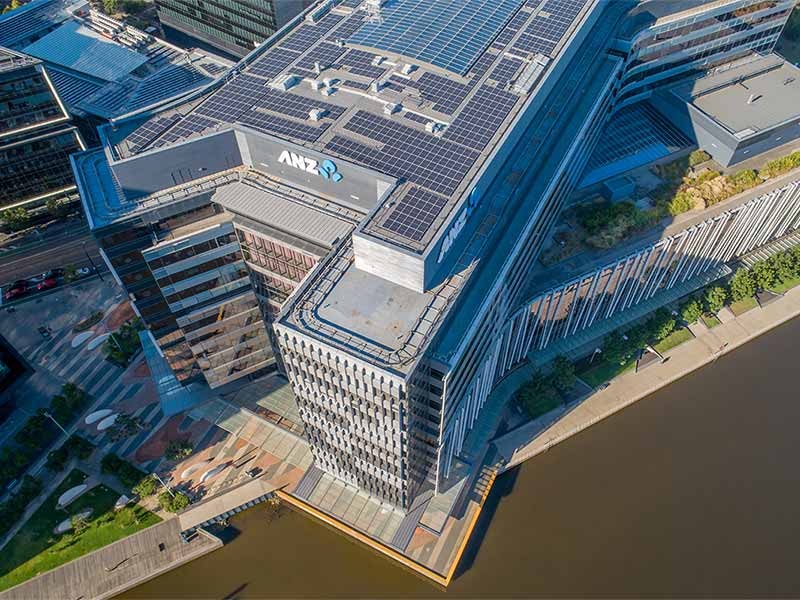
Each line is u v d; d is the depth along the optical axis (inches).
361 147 4015.8
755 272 5807.1
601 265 5236.2
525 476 4820.4
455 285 3543.3
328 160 3863.2
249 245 4114.2
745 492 4704.7
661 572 4308.6
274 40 5093.5
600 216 5521.7
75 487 4643.2
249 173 4274.1
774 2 6633.9
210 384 5007.4
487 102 4407.0
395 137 4106.8
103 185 4072.3
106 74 6815.9
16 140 5866.1
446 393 3457.2
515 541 4458.7
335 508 4554.6
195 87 6801.2
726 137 5989.2
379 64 4702.3
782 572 4298.7
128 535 4495.6
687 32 6343.5
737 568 4318.4
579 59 5605.3
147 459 4874.5
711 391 5344.5
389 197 3695.9
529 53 4877.0
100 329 5787.4
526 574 4311.0
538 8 5428.2
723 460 4886.8
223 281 4313.5
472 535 4490.7
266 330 4874.5
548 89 4840.1
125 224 3782.0
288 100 4429.1
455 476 4692.4
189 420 5093.5
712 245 5698.8
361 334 3272.6
